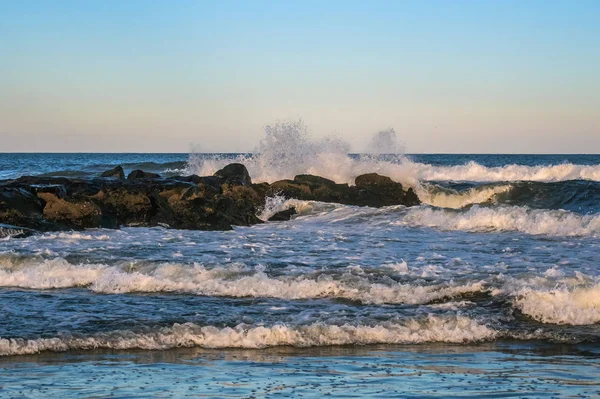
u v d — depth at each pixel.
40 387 16.94
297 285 27.30
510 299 25.56
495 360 19.91
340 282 27.39
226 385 17.16
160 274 29.28
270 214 54.62
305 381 17.56
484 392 16.61
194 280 28.48
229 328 22.12
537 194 60.25
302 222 50.94
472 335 22.50
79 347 20.84
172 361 19.59
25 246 36.41
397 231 44.88
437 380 17.70
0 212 40.72
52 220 42.62
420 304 25.67
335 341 21.80
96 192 46.59
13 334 21.55
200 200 47.28
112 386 17.03
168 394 16.38
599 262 32.25
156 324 22.73
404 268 30.20
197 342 21.42
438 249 36.94
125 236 41.12
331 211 53.50
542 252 35.44
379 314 24.05
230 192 54.72
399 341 22.02
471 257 34.09
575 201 57.81
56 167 141.88
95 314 23.98
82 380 17.58
